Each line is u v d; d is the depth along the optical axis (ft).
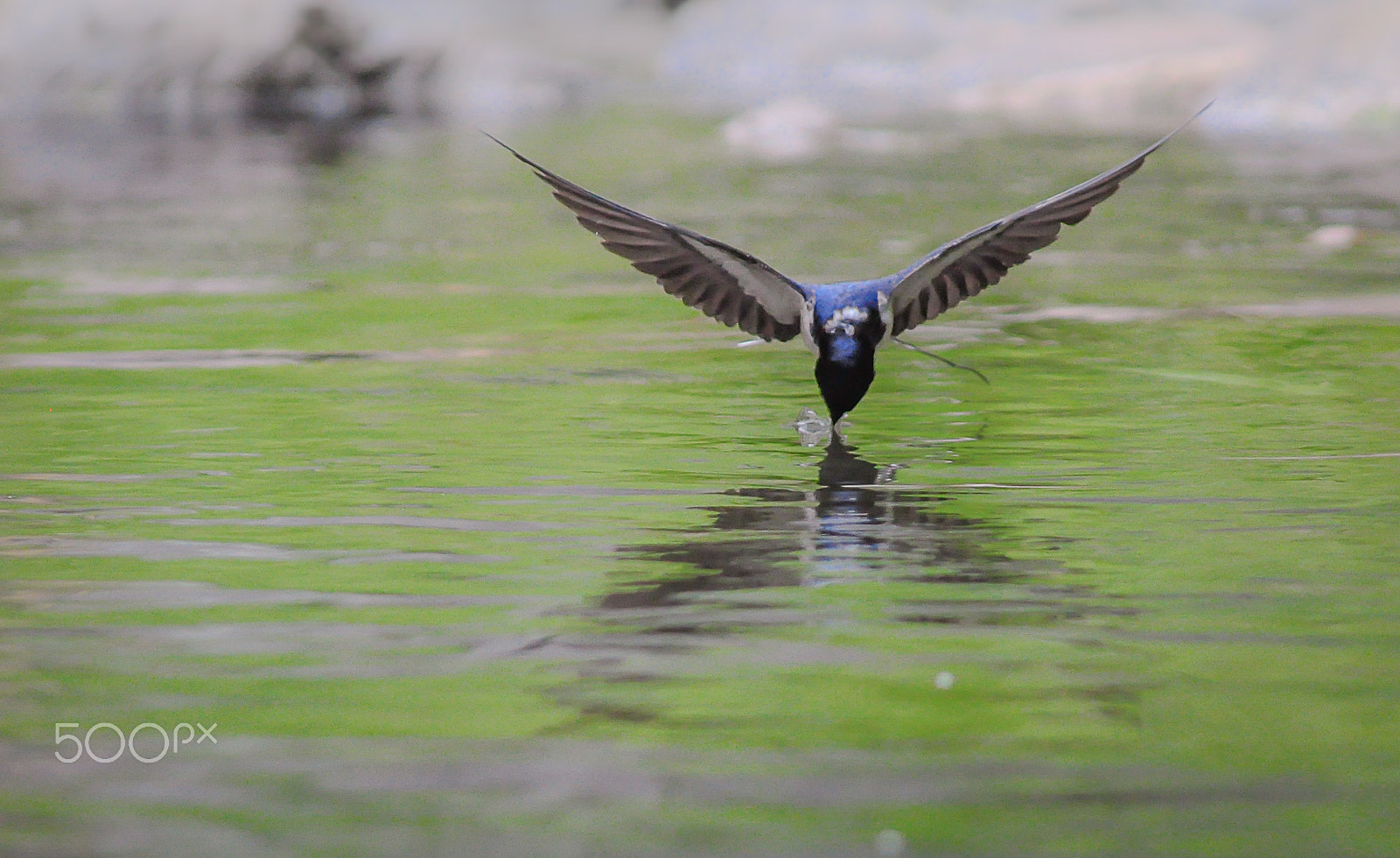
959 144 104.63
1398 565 25.54
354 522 28.76
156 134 121.19
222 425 36.76
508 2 181.88
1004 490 30.81
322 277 60.03
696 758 18.63
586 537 27.76
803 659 21.67
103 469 32.71
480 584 25.07
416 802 17.58
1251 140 104.37
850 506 29.76
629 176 91.81
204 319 51.24
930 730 19.31
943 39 161.68
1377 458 32.86
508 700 20.33
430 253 66.08
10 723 19.67
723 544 27.27
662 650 22.11
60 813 17.34
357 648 22.22
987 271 34.42
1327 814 17.08
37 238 70.23
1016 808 17.33
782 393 40.60
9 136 119.03
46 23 139.03
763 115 117.50
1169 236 67.46
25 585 25.05
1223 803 17.38
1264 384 40.57
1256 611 23.41
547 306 53.83
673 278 33.86
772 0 175.63
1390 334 46.57
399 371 43.29
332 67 140.87
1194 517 28.63
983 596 24.30
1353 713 19.65
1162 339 46.75
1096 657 21.66
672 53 177.68
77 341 47.44
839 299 33.96
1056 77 140.36
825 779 18.04
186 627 23.11
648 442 35.27
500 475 32.30
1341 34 113.29
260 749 18.95
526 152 106.01
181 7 140.05
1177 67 136.77
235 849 16.53
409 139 115.96
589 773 18.25
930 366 43.75
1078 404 38.75
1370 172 86.63
